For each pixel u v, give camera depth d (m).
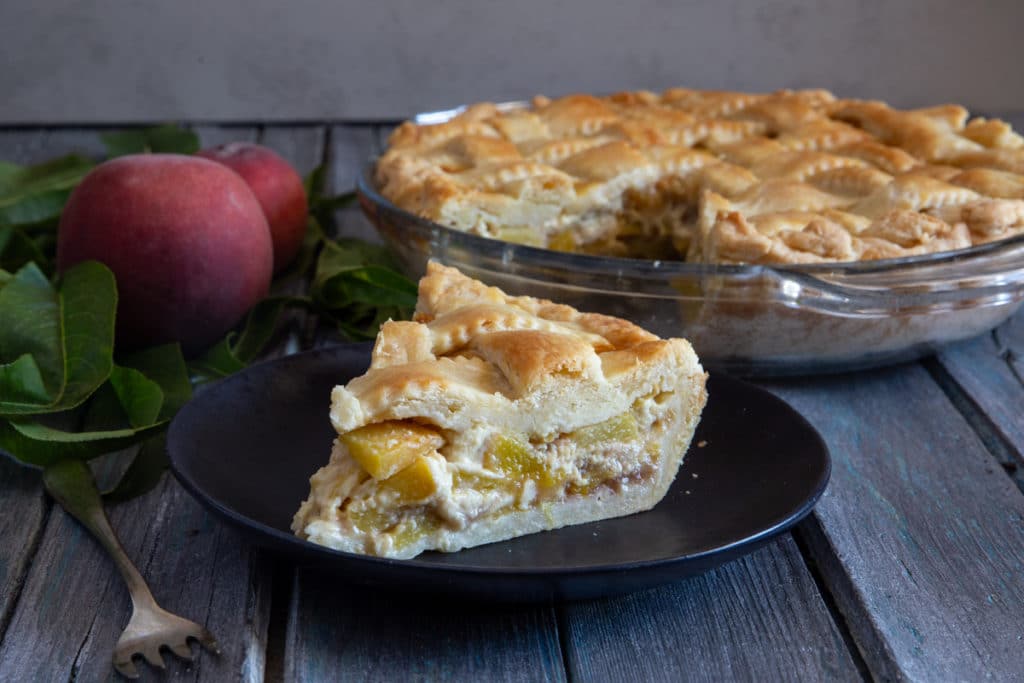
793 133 0.74
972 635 0.44
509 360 0.47
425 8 1.05
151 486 0.50
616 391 0.47
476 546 0.46
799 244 0.60
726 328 0.56
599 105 0.77
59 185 0.67
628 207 0.71
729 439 0.50
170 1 1.03
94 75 1.05
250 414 0.50
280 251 0.68
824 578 0.48
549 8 1.07
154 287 0.58
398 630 0.44
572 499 0.47
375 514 0.45
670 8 1.07
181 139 0.77
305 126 1.01
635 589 0.43
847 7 1.08
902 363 0.61
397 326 0.49
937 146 0.71
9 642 0.43
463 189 0.65
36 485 0.51
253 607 0.45
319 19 1.05
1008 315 0.61
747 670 0.43
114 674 0.42
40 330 0.54
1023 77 1.10
